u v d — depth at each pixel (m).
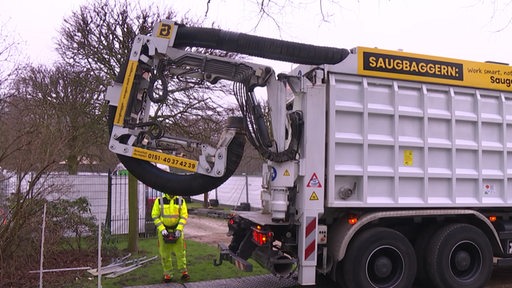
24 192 6.61
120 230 12.45
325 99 5.79
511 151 6.67
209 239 12.05
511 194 6.68
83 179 12.02
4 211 6.63
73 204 8.77
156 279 7.21
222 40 5.60
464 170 6.39
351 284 5.83
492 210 6.83
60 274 7.30
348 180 5.89
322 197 5.69
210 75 5.89
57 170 7.23
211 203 23.88
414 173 6.07
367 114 5.89
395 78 6.04
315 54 5.62
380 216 5.91
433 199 6.20
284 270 5.89
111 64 9.95
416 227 6.58
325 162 5.81
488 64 6.57
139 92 5.82
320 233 5.79
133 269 7.93
